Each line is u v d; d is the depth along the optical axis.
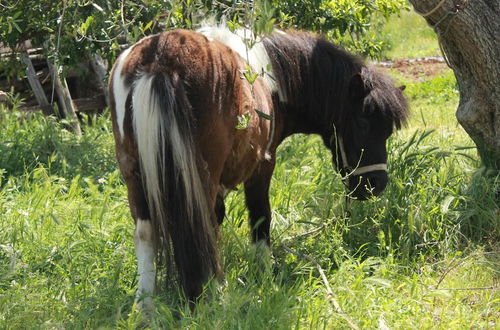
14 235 6.43
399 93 6.52
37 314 5.24
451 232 7.07
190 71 4.89
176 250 4.84
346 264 6.21
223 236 6.58
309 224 7.40
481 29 6.88
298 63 6.36
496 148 7.51
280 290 5.46
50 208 7.32
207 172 4.96
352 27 9.24
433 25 6.82
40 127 10.18
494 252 6.69
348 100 6.45
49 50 8.48
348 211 7.34
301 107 6.54
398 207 7.13
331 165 8.47
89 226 6.52
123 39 11.17
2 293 5.57
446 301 5.91
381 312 5.39
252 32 5.31
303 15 8.78
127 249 6.42
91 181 8.05
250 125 5.33
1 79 13.33
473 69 7.20
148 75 4.77
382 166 6.65
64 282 5.88
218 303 5.12
